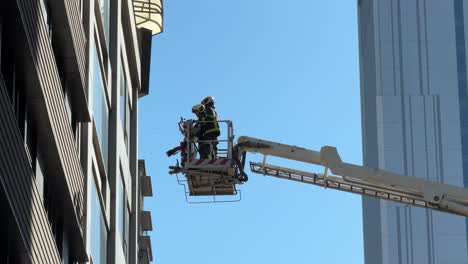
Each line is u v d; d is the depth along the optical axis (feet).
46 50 112.37
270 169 153.89
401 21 620.08
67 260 135.74
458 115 601.62
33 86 110.93
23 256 104.73
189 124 143.02
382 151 597.52
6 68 106.73
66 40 126.72
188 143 142.41
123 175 192.13
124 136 197.16
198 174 142.10
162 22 221.46
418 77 611.06
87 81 143.54
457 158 593.83
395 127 601.62
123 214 193.16
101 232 162.81
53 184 125.80
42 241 110.01
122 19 196.13
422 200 151.94
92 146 150.82
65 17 123.34
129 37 201.77
